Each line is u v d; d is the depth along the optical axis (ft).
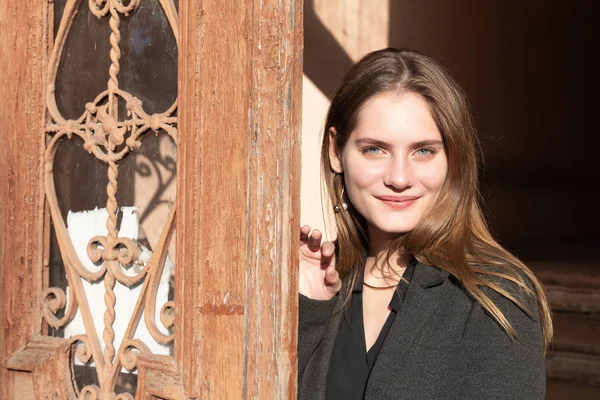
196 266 4.88
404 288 5.03
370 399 4.68
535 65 24.07
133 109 5.35
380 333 5.02
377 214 4.97
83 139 5.67
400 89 4.84
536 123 24.14
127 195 5.45
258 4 4.58
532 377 4.35
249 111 4.62
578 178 25.95
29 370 5.73
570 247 21.98
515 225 23.26
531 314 4.52
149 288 5.28
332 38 16.75
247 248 4.66
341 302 5.30
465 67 20.89
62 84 5.81
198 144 4.86
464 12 20.80
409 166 4.86
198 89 4.87
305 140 16.31
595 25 26.63
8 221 5.87
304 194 16.33
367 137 4.88
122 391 5.47
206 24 4.82
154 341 5.27
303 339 5.23
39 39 5.78
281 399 4.57
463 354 4.54
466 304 4.69
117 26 5.49
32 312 5.82
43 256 5.85
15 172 5.86
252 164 4.62
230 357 4.73
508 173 22.94
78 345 5.74
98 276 5.59
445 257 4.82
